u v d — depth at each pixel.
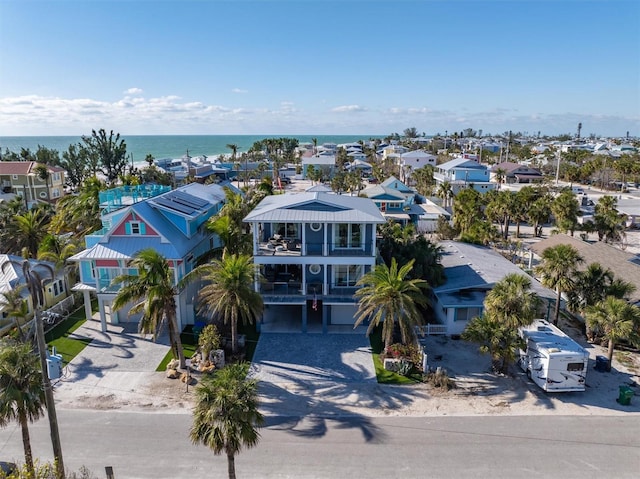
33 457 20.22
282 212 32.97
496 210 64.06
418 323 27.88
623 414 23.70
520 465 19.86
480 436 21.83
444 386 26.08
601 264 38.72
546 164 145.12
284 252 33.66
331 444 21.17
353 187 92.38
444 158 136.12
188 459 20.14
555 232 60.47
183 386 26.22
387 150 161.88
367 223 32.41
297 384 26.62
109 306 35.56
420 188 97.62
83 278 34.19
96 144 84.12
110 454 20.47
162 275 26.53
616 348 31.12
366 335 30.20
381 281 28.59
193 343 31.80
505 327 26.22
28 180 75.94
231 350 30.31
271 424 22.75
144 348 30.89
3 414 16.55
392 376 27.53
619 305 27.20
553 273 32.16
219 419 15.59
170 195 39.22
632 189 105.31
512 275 27.16
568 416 23.52
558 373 24.95
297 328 34.06
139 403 24.53
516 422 23.00
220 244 44.31
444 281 35.50
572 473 19.39
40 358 16.62
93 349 30.66
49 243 40.06
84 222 45.97
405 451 20.72
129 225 33.34
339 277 34.28
